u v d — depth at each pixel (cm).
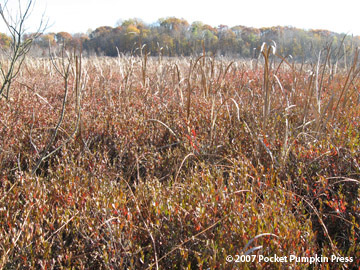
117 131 365
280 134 378
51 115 417
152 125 398
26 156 331
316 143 330
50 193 248
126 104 469
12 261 183
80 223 214
